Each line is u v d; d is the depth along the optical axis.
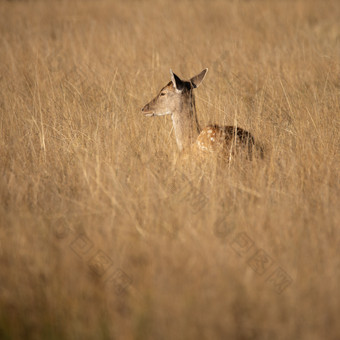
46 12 52.00
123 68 28.22
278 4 49.00
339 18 43.25
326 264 11.25
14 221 13.05
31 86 25.84
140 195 14.88
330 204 14.12
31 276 11.23
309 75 27.03
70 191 15.52
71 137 19.53
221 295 10.30
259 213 13.41
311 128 19.72
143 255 11.81
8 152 18.44
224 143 17.30
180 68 28.73
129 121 21.06
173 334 9.62
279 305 10.17
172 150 18.62
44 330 10.06
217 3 51.78
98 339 9.78
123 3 57.03
